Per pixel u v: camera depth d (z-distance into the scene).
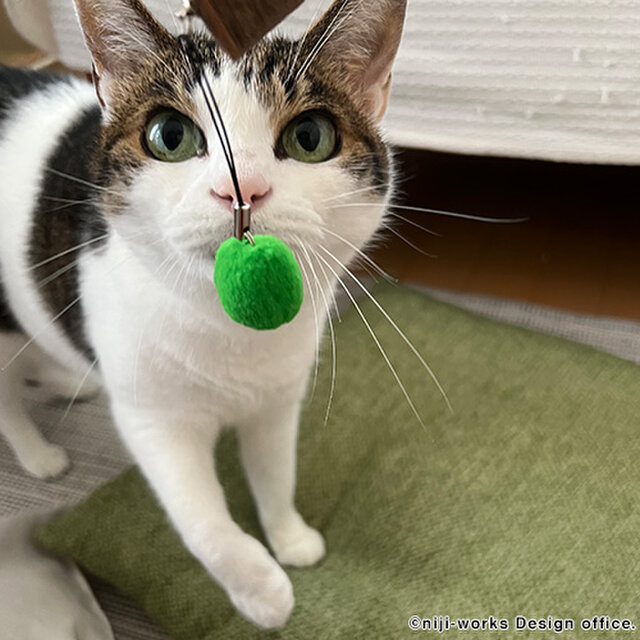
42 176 0.30
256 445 0.32
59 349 0.34
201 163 0.21
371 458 0.38
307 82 0.21
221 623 0.32
